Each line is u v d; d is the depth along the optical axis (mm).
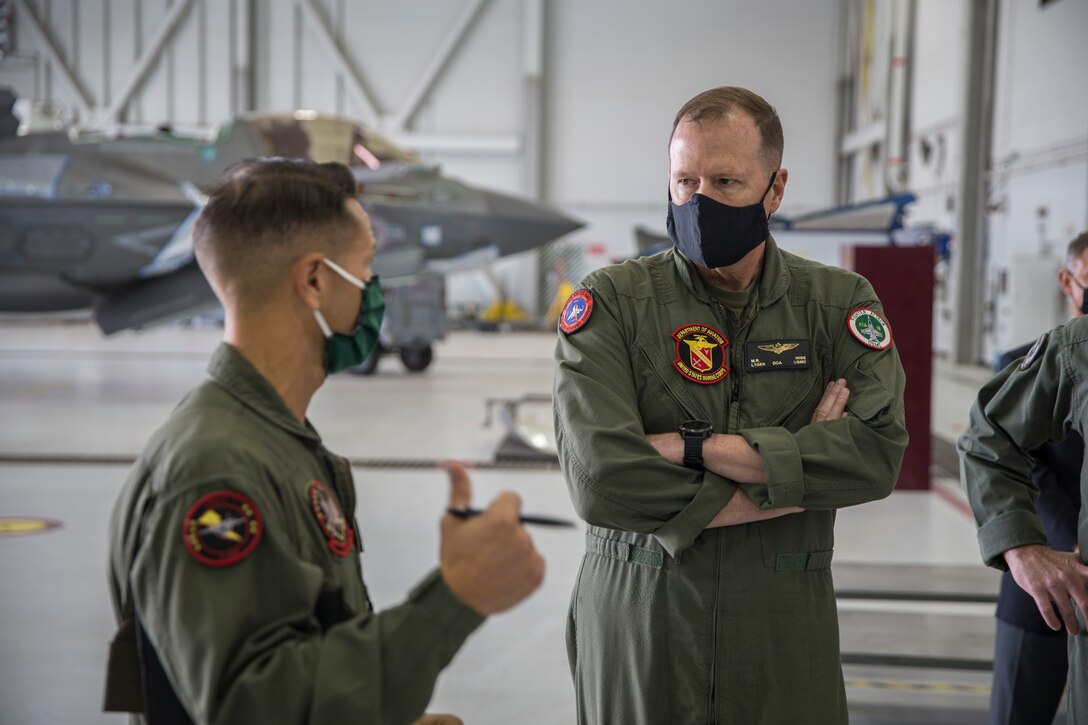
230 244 1110
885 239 6414
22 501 5383
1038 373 1729
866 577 3137
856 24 17719
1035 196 10992
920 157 14781
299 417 1183
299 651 968
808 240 6438
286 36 18750
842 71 18281
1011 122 11648
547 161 19047
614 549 1650
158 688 1052
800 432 1547
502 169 19109
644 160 18938
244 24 18453
